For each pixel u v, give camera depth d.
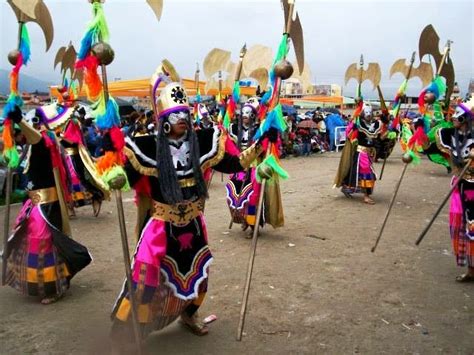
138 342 3.28
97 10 3.13
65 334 3.96
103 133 3.22
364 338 3.92
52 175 4.50
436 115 5.80
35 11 4.03
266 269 5.52
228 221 7.88
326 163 16.98
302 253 6.14
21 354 3.64
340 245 6.52
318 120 21.67
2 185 9.38
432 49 5.70
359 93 9.23
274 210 6.70
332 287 5.00
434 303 4.62
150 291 3.30
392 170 15.04
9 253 4.50
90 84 3.13
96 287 4.98
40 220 4.40
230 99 6.71
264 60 5.85
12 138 4.24
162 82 3.39
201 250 3.56
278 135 3.67
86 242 6.66
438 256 6.08
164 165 3.29
